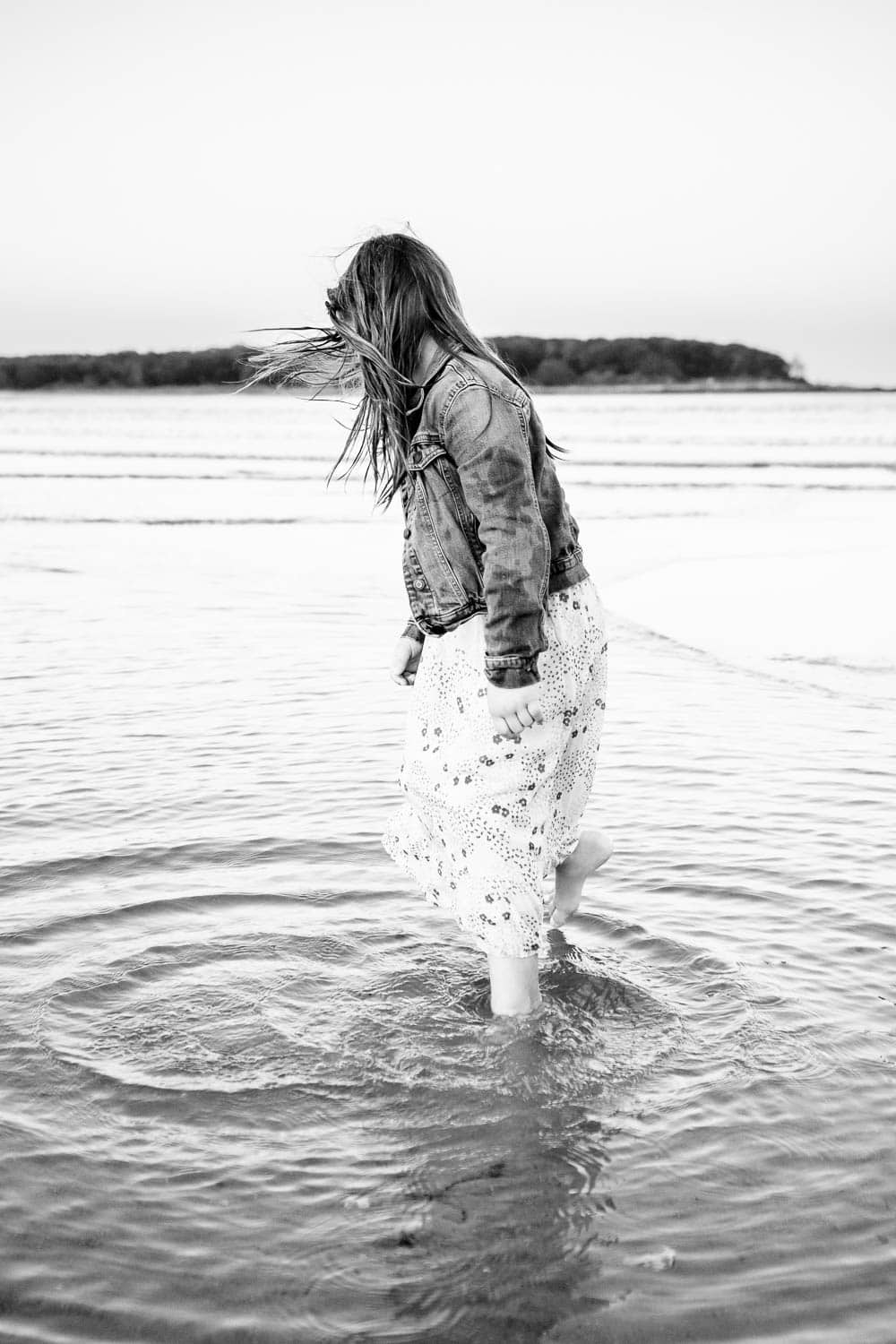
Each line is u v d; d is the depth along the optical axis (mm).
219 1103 2439
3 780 4664
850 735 5555
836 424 52250
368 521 15617
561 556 2744
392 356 2609
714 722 5797
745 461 27953
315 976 3002
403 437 2656
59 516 16016
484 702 2625
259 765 4891
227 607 9359
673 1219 2070
